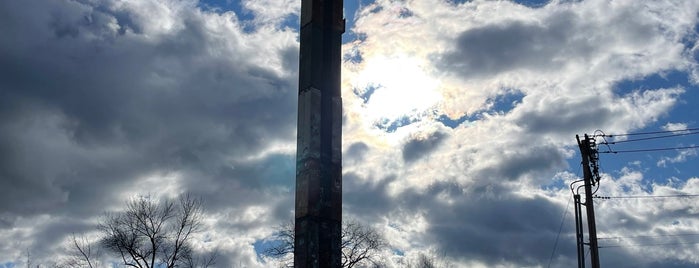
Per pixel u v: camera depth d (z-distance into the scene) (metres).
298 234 15.12
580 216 33.34
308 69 16.34
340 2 17.44
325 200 15.32
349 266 34.88
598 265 32.22
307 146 15.59
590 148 34.22
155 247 36.31
